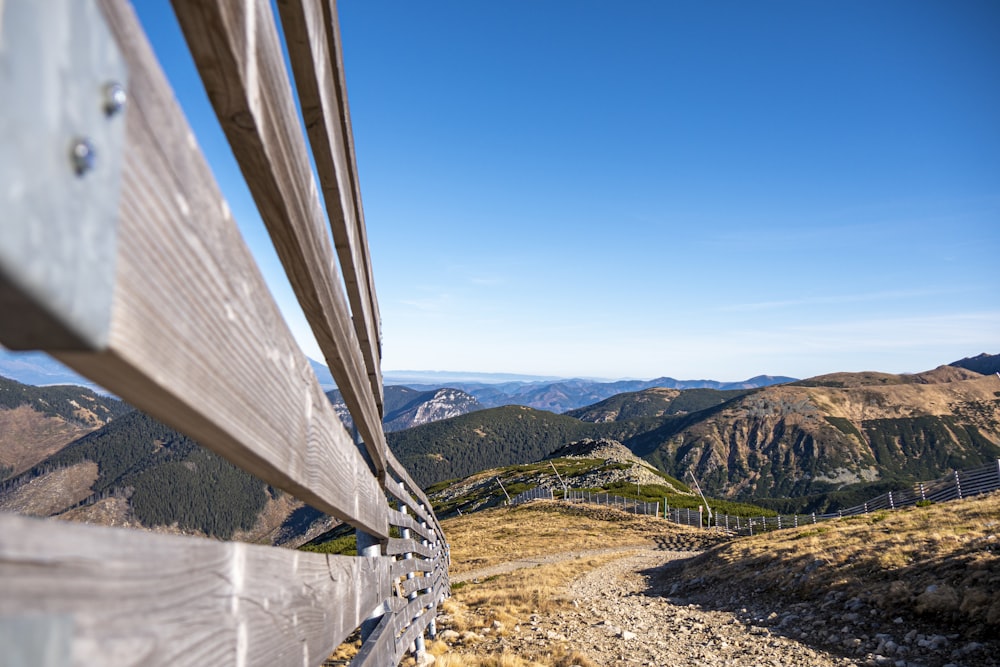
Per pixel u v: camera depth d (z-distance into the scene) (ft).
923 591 31.55
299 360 4.36
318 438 5.00
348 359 7.31
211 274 2.53
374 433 10.69
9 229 1.12
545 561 105.19
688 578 61.11
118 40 1.70
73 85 1.42
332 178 5.67
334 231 6.56
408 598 19.54
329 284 5.59
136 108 1.83
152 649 2.18
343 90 5.42
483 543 140.87
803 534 63.62
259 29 2.90
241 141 2.96
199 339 2.37
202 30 2.30
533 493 253.85
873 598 33.50
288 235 4.07
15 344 1.47
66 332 1.42
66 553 1.65
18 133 1.17
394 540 14.15
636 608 46.42
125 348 1.71
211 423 2.49
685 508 176.76
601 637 34.09
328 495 5.46
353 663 7.34
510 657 25.43
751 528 122.93
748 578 50.19
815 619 34.12
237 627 3.19
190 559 2.62
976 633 26.16
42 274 1.25
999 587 28.48
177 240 2.17
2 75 1.11
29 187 1.21
